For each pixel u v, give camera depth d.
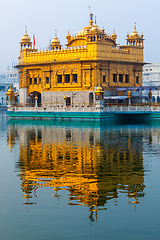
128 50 79.50
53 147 35.72
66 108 68.50
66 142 39.16
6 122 68.75
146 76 174.12
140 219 17.23
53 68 78.44
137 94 76.75
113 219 17.30
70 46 81.88
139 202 19.27
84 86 74.00
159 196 20.16
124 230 16.22
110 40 80.62
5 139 42.12
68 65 76.00
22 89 84.19
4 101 165.62
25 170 25.88
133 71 80.50
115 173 24.97
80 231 16.17
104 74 74.25
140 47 81.31
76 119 67.19
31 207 18.72
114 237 15.65
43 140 40.94
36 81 82.38
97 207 18.62
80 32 81.62
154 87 72.62
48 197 20.08
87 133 47.22
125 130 50.69
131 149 34.19
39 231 16.22
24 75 83.56
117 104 73.75
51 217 17.53
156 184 22.33
